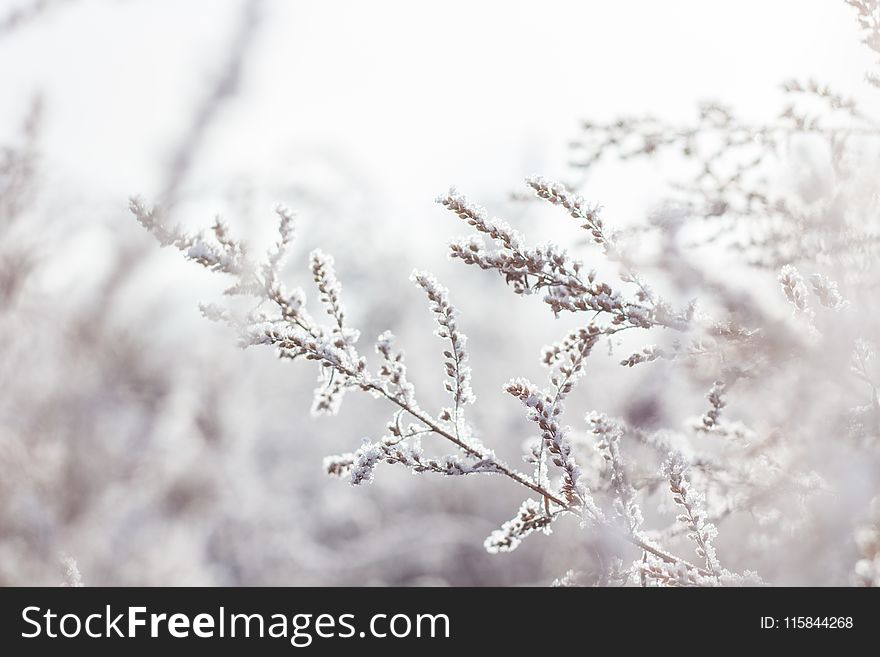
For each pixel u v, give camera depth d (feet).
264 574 21.91
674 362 4.98
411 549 24.58
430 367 26.03
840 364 4.55
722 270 5.11
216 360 21.84
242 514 21.98
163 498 20.45
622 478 4.65
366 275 21.77
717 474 5.15
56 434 17.08
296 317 4.59
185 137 17.04
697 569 4.50
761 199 5.48
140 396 19.45
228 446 22.20
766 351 4.60
